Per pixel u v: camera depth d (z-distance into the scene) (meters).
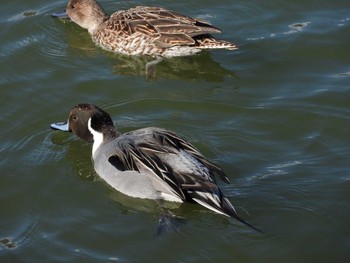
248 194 13.76
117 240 12.98
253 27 19.00
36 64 17.83
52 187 14.29
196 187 13.09
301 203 13.56
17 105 16.36
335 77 17.22
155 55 18.41
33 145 15.31
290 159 14.75
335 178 14.17
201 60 18.06
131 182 13.88
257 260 12.45
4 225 13.33
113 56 18.55
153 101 16.50
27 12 19.61
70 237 13.05
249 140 15.27
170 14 18.62
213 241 12.87
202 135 15.39
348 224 13.14
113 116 16.02
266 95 16.67
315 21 19.09
